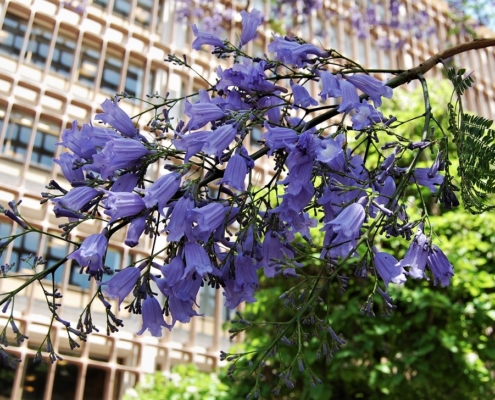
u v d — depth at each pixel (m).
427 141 1.13
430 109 1.19
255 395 1.09
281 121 1.25
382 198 1.19
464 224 4.36
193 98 6.94
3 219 5.44
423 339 3.87
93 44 6.60
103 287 1.08
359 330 4.19
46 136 5.90
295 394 4.25
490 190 1.18
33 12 6.11
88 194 1.08
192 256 1.02
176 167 1.09
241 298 1.13
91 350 5.71
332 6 9.51
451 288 3.93
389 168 1.13
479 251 4.43
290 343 1.13
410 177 1.17
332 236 1.16
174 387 4.83
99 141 1.11
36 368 5.29
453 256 4.00
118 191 1.08
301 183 1.08
